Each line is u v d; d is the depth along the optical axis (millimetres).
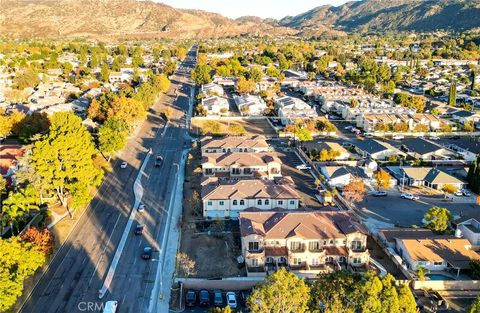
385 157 128000
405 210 97000
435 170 112688
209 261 75875
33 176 86250
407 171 112688
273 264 74188
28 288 67812
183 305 64625
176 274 72000
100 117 150250
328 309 50531
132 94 174250
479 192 104938
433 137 155000
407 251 74938
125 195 101500
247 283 69062
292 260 73375
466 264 72312
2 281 57531
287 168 121125
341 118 180125
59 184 88438
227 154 118062
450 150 133375
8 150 112938
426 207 98812
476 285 68875
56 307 63656
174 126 162750
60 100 185125
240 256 75500
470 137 153875
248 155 115688
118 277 71062
